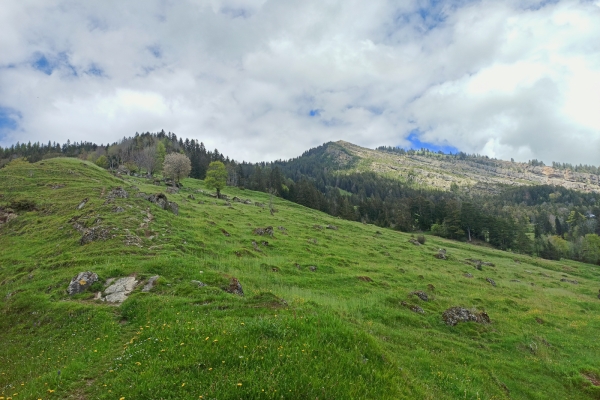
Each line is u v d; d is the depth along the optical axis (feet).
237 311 54.13
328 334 38.60
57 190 183.42
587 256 363.97
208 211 218.79
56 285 77.71
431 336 69.46
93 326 57.16
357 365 34.50
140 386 30.01
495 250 333.42
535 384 57.36
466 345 67.97
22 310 69.36
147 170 445.78
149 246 109.19
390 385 33.86
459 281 142.10
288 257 136.26
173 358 34.01
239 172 581.12
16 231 136.87
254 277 96.68
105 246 104.63
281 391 28.30
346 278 113.09
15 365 48.70
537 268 257.75
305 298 80.07
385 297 92.02
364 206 524.52
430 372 50.72
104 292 71.77
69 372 37.52
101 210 139.13
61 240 119.65
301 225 237.04
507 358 65.62
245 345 34.60
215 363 32.27
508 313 98.78
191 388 29.14
